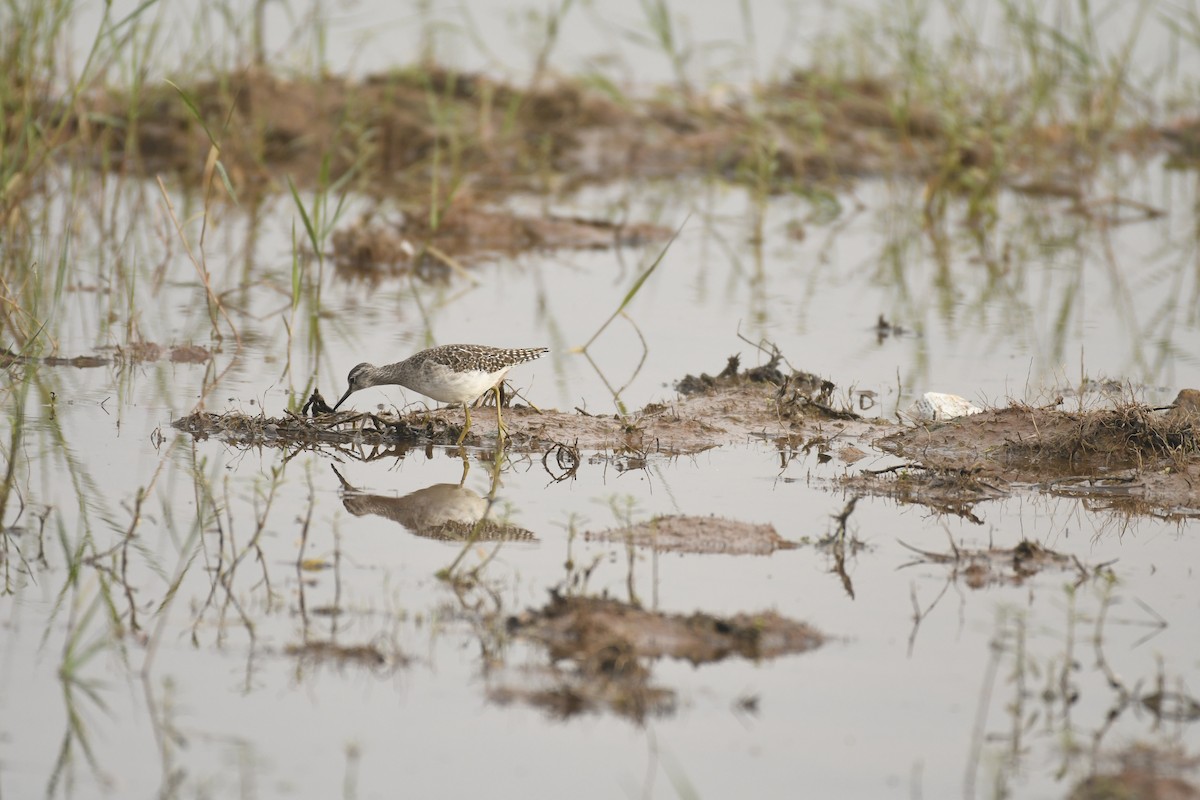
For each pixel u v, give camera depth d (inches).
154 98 2436.0
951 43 2763.3
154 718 804.6
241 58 2508.6
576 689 844.6
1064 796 749.3
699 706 831.7
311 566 1010.1
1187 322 1819.6
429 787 746.2
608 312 1840.6
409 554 1040.2
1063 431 1336.1
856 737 802.8
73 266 1870.1
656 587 987.3
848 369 1611.7
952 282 2033.7
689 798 738.8
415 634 907.4
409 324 1743.4
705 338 1734.7
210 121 2490.2
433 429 1352.1
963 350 1691.7
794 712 826.2
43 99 2060.8
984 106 2748.5
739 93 2970.0
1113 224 2380.7
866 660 891.4
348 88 2632.9
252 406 1412.4
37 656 866.1
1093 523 1146.0
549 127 2778.1
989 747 793.6
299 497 1165.1
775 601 971.9
